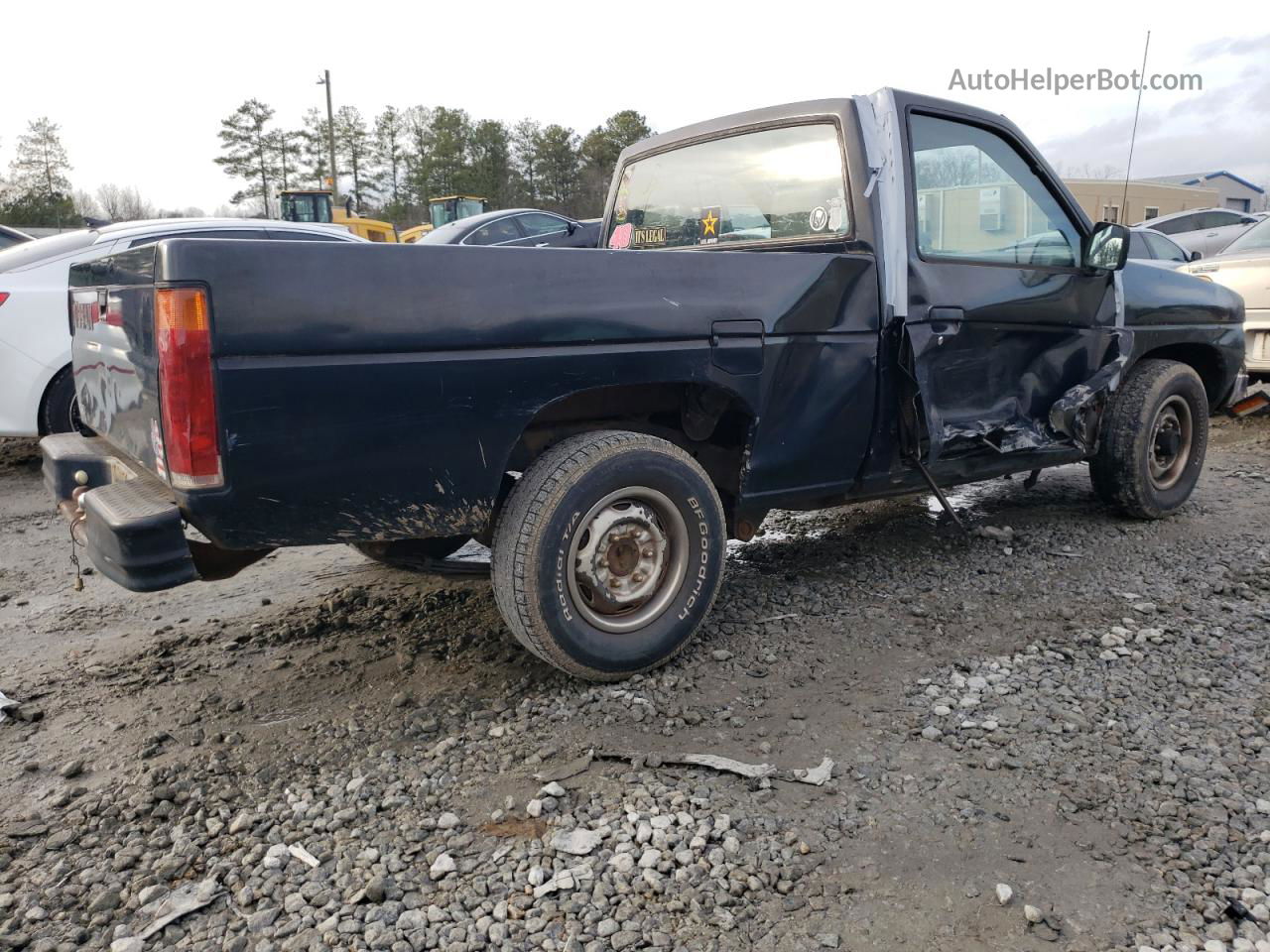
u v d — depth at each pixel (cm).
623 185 487
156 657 364
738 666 338
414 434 275
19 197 6181
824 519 538
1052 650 345
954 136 395
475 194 5891
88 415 352
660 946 204
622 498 318
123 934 210
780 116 399
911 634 365
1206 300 522
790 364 345
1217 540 472
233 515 255
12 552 510
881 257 366
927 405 372
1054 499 562
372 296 262
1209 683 315
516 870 229
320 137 6475
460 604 411
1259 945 201
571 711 306
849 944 205
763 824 245
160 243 244
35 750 293
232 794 263
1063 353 437
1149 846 234
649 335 308
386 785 266
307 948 205
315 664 353
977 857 232
